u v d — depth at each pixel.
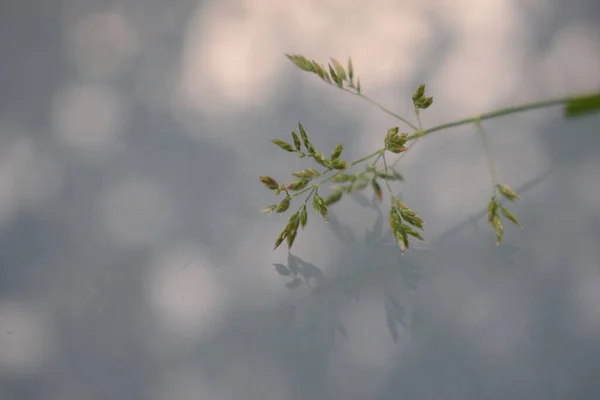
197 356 0.24
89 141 0.26
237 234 0.25
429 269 0.25
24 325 0.24
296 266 0.25
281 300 0.24
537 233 0.25
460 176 0.26
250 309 0.24
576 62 0.26
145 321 0.24
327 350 0.24
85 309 0.24
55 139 0.26
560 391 0.23
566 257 0.25
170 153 0.26
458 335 0.24
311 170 0.24
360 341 0.24
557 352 0.24
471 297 0.24
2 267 0.25
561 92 0.26
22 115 0.26
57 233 0.25
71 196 0.26
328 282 0.25
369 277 0.25
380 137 0.26
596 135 0.26
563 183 0.25
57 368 0.24
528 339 0.24
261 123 0.26
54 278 0.25
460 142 0.26
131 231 0.25
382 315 0.24
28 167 0.26
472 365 0.24
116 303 0.24
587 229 0.25
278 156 0.26
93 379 0.24
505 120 0.26
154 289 0.25
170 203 0.25
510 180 0.26
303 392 0.24
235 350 0.24
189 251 0.25
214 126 0.26
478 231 0.25
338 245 0.25
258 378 0.24
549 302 0.24
